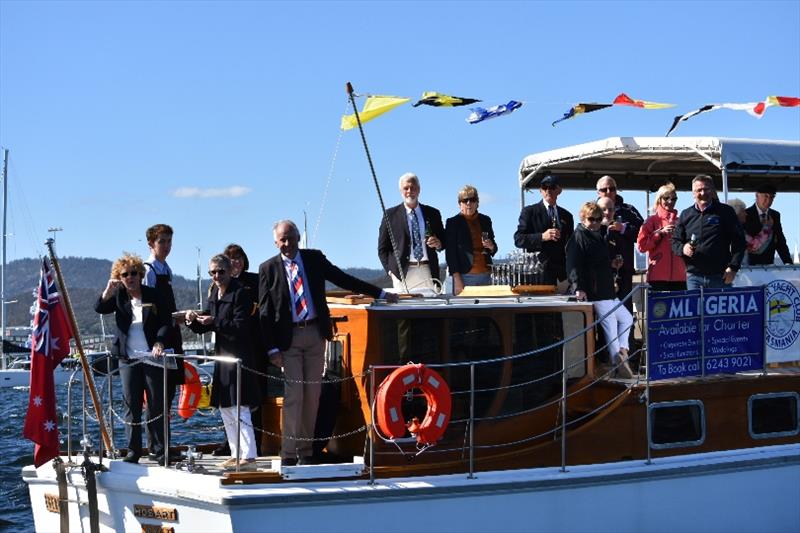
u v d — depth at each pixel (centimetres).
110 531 883
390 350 875
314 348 866
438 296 990
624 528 905
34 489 959
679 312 960
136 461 923
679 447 975
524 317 934
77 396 3152
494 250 1122
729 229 1030
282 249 861
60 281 924
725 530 955
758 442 1015
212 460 930
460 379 899
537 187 1362
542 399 945
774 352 1037
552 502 873
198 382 1035
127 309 930
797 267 1065
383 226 1136
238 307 888
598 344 1060
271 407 976
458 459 898
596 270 1023
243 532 785
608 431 948
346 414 901
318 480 816
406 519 823
